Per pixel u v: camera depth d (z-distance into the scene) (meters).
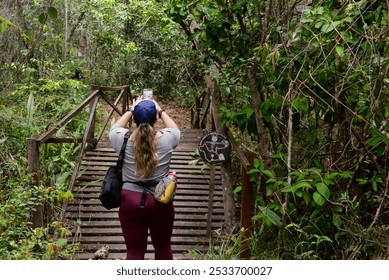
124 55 13.01
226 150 4.57
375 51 3.92
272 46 4.71
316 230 4.39
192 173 6.33
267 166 4.50
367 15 3.94
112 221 5.21
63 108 8.30
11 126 6.86
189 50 8.09
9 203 4.63
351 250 4.05
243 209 4.40
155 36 12.92
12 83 8.83
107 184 3.40
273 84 4.32
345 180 4.50
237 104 5.56
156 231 3.43
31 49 8.63
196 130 8.40
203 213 5.48
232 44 4.91
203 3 4.96
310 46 4.20
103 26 11.93
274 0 4.82
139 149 3.34
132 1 10.75
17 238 4.42
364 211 4.53
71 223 5.11
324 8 3.94
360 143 4.21
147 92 3.72
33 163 4.71
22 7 8.69
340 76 4.18
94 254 4.59
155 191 3.33
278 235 4.36
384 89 4.11
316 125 4.65
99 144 7.33
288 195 4.50
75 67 10.44
